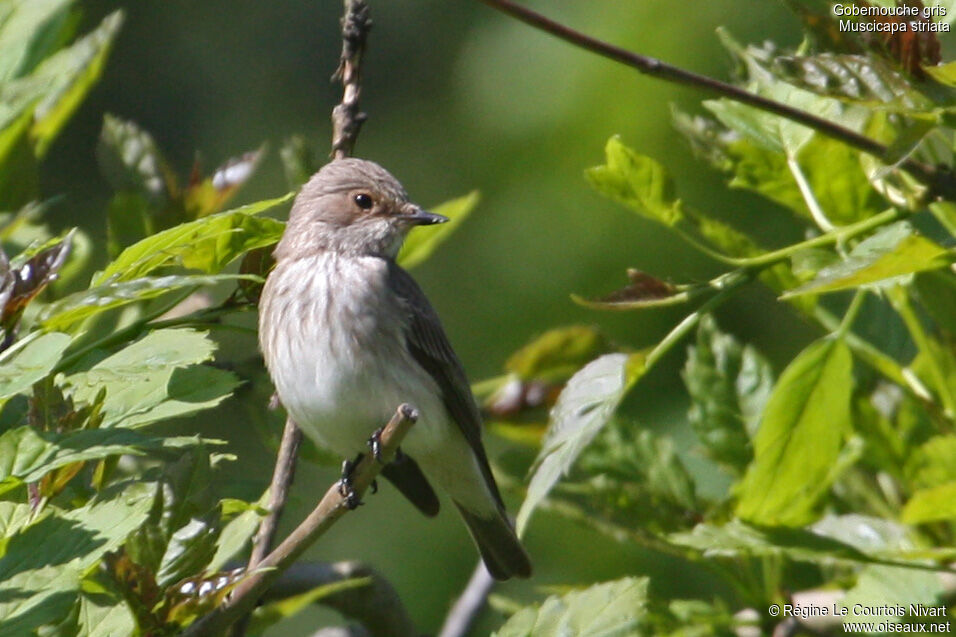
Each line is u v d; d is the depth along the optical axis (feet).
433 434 32.65
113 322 27.45
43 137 30.14
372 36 60.29
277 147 62.64
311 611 55.77
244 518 22.21
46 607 18.24
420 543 51.83
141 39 63.67
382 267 32.91
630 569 37.99
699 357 27.43
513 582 43.88
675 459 26.71
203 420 53.31
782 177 26.50
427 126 58.65
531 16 22.09
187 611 20.45
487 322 47.24
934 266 20.52
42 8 28.48
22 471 18.98
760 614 26.00
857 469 27.22
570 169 45.65
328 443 31.32
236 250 24.21
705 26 43.16
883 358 25.77
